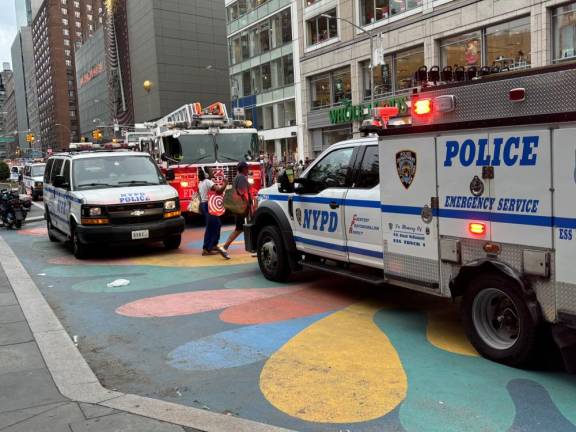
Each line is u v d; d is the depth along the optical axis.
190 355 5.22
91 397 4.21
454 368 4.66
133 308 7.00
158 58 75.25
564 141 4.01
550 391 4.16
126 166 11.91
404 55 30.30
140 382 4.62
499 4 24.08
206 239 10.73
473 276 4.86
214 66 79.62
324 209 6.96
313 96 39.22
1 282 8.61
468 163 4.78
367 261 6.27
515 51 23.97
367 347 5.27
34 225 18.50
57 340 5.62
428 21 27.83
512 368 4.61
